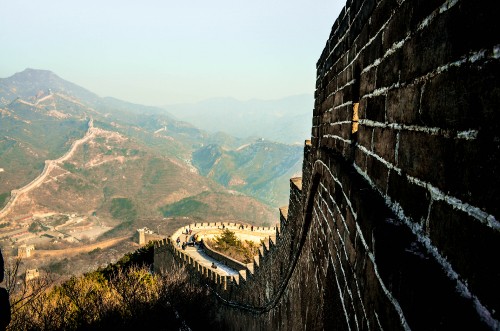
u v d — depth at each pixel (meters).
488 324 0.70
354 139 2.28
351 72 2.35
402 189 1.29
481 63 0.77
